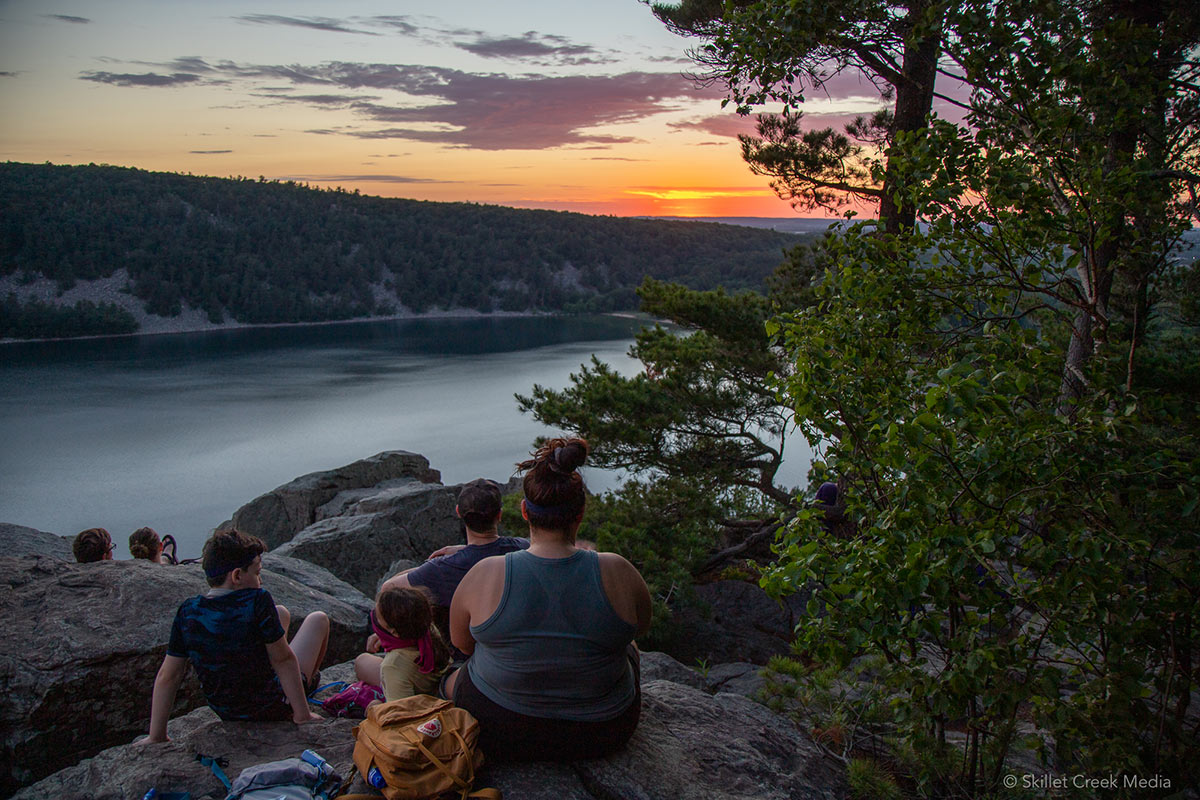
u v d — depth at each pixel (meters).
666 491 12.79
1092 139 4.74
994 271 4.77
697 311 14.00
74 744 4.34
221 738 3.21
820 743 3.92
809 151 12.71
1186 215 5.06
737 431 15.22
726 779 2.98
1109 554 3.26
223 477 95.44
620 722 2.71
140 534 6.07
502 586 2.55
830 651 3.63
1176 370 9.61
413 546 13.59
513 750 2.62
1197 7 6.02
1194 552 3.30
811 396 4.07
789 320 4.66
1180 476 3.32
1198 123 6.28
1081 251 4.65
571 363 194.00
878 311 4.77
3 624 4.62
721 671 7.34
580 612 2.52
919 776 3.61
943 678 3.38
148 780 2.87
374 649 3.86
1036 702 3.43
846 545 3.77
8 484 91.56
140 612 4.84
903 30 6.23
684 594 10.66
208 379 177.88
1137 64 4.74
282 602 5.88
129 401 149.50
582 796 2.60
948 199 4.65
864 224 4.89
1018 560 3.46
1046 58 4.71
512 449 105.75
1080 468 3.24
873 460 3.90
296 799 2.52
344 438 115.00
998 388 3.37
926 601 3.36
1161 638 3.35
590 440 13.88
